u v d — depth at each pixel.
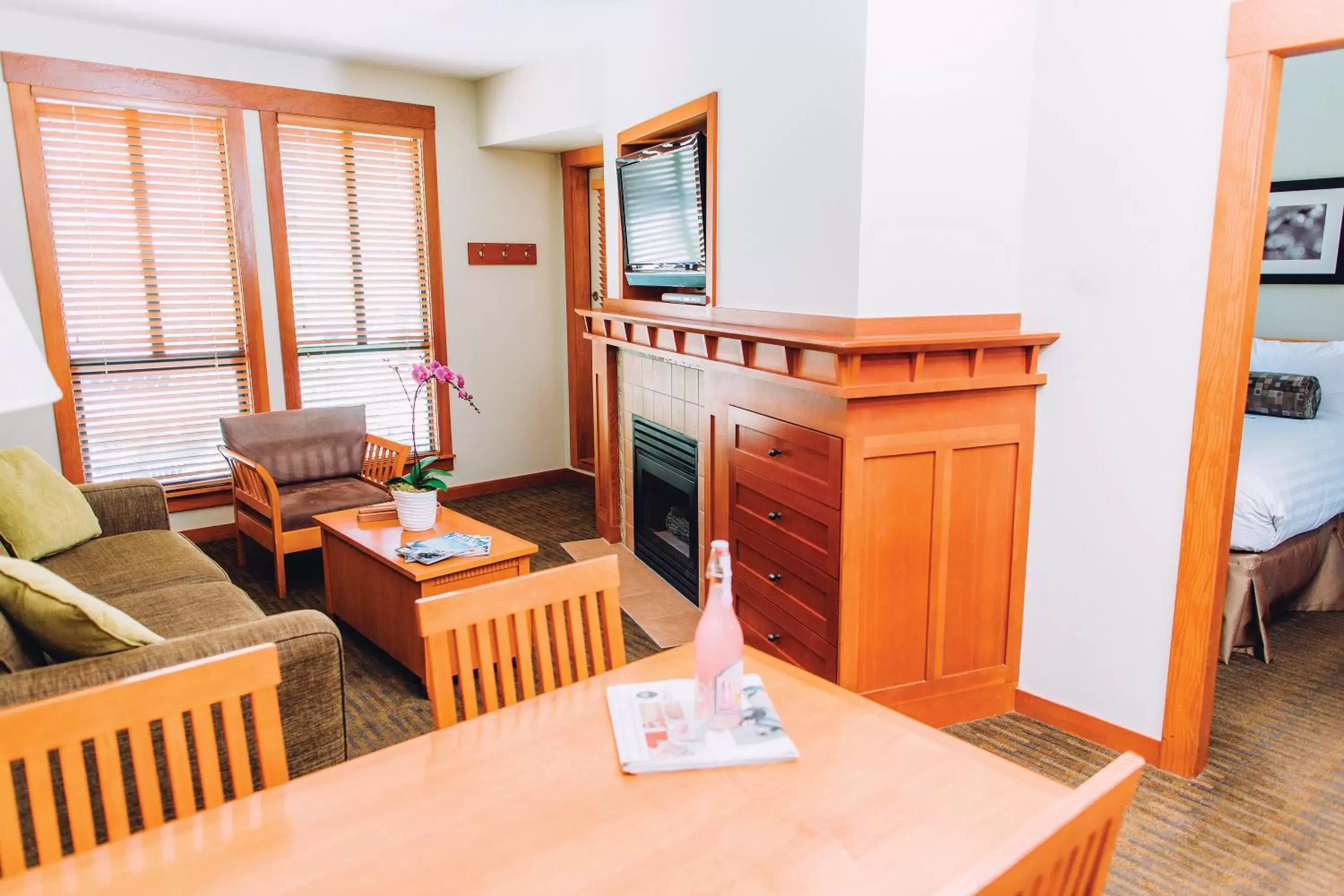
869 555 2.60
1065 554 2.73
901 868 1.05
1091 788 0.88
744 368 2.98
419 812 1.17
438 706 1.50
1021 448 2.76
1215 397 2.33
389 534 3.41
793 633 2.89
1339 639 3.52
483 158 5.58
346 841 1.11
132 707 1.21
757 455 3.02
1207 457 2.36
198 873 1.05
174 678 1.24
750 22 2.95
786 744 1.32
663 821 1.14
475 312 5.70
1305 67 4.77
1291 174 4.91
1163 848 2.21
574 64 4.64
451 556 3.08
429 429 5.67
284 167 4.86
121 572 3.14
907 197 2.52
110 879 1.03
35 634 1.93
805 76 2.67
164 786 1.92
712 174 3.24
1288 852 2.21
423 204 5.38
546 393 6.13
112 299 4.46
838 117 2.52
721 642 1.35
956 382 2.56
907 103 2.47
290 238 4.94
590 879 1.03
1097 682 2.70
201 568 3.25
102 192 4.37
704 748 1.31
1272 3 2.11
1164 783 2.50
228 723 1.30
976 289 2.67
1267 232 5.02
